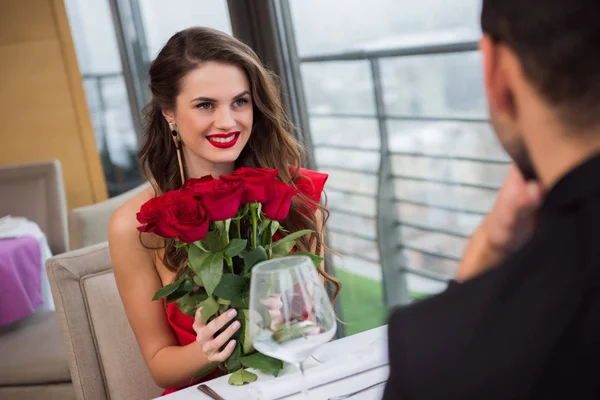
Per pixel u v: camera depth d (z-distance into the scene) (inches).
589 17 22.0
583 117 22.6
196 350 67.4
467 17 145.6
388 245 171.2
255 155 77.4
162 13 178.4
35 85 187.5
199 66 70.7
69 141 191.6
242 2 113.4
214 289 53.7
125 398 81.6
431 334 24.0
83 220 113.7
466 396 22.9
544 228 23.6
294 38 115.6
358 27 160.9
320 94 174.4
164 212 51.9
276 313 44.9
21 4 182.7
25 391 110.0
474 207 163.6
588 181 22.5
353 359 55.2
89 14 187.9
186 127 72.2
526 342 22.4
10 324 124.7
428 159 164.4
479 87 153.5
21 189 150.2
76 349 80.8
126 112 197.6
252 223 56.2
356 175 182.4
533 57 22.8
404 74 161.6
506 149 25.7
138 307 72.9
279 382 53.2
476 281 24.4
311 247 74.3
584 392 21.8
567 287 22.2
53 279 80.4
